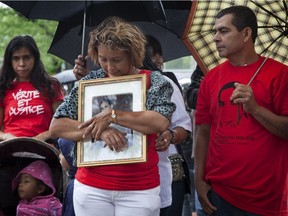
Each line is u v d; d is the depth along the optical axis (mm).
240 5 4895
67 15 6371
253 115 4484
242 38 4637
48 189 5457
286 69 4621
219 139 4672
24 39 6008
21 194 5410
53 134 4301
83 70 5484
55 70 16938
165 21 5863
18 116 5969
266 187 4574
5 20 16688
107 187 4133
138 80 4191
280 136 4555
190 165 7332
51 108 6062
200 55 5223
